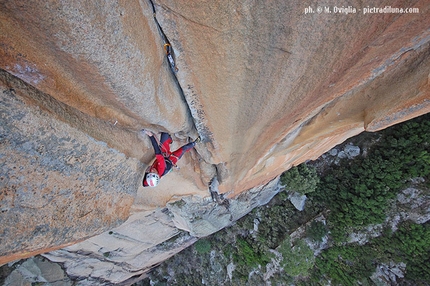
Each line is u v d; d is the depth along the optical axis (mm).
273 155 6641
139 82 3047
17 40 2232
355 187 10031
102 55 2469
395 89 3938
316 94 4117
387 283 10094
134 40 2666
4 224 2754
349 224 10352
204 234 10773
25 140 2717
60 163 3213
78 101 3062
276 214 12055
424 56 3430
